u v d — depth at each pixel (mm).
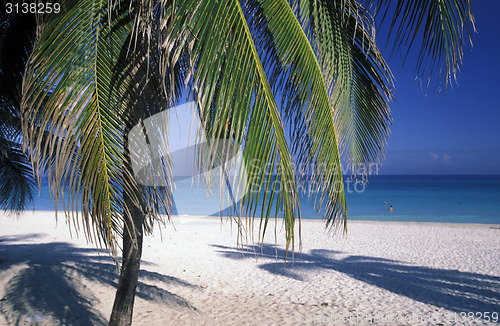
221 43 1292
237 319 4801
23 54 3369
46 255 7383
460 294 6109
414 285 6629
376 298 5887
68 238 10422
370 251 9773
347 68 3117
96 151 1479
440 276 7266
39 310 4168
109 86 1612
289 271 7535
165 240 10719
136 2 1812
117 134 1562
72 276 5426
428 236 12336
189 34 1274
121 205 1539
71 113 1452
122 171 1547
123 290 2887
